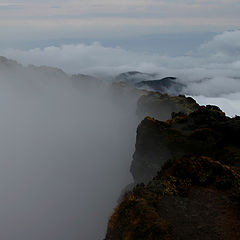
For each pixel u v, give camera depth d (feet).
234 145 101.96
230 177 63.77
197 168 65.98
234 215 52.75
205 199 58.29
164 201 58.29
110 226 59.11
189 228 50.55
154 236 48.78
